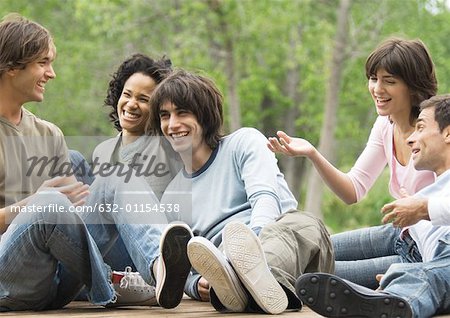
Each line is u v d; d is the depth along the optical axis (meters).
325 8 36.66
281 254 6.66
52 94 37.25
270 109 41.38
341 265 8.06
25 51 7.26
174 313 6.80
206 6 33.25
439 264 6.53
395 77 7.68
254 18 33.75
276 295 6.49
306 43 34.78
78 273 6.82
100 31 34.62
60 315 6.75
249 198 7.49
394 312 5.95
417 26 35.69
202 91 7.61
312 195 34.94
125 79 8.23
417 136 7.14
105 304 6.95
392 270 6.55
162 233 6.57
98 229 7.11
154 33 34.84
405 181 7.85
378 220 32.44
